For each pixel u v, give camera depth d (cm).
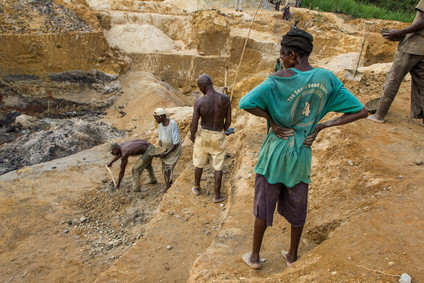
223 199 554
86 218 698
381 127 507
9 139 1366
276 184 266
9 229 645
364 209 317
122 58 2089
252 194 461
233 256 319
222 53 2166
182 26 2330
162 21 2305
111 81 1920
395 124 523
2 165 1082
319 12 2281
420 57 462
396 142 449
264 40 2116
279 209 291
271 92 235
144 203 764
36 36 1677
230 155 722
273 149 254
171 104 1777
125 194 802
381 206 307
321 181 407
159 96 1822
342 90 244
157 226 483
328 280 223
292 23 2192
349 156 418
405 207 295
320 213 352
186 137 1116
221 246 342
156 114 728
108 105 1877
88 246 602
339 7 2511
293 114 242
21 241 610
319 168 431
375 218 286
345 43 2097
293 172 254
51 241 612
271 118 248
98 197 791
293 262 289
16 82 1667
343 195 363
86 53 1841
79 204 761
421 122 535
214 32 2089
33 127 1484
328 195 376
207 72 2181
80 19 1933
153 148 774
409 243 244
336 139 460
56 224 674
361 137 462
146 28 2214
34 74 1703
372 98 638
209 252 330
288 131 249
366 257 237
